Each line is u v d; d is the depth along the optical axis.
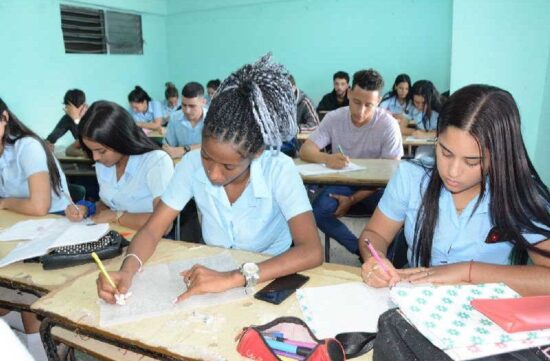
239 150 0.98
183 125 3.53
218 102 0.98
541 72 3.00
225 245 1.36
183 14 6.87
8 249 1.36
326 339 0.77
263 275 1.03
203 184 1.29
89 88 5.68
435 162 1.15
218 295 0.99
